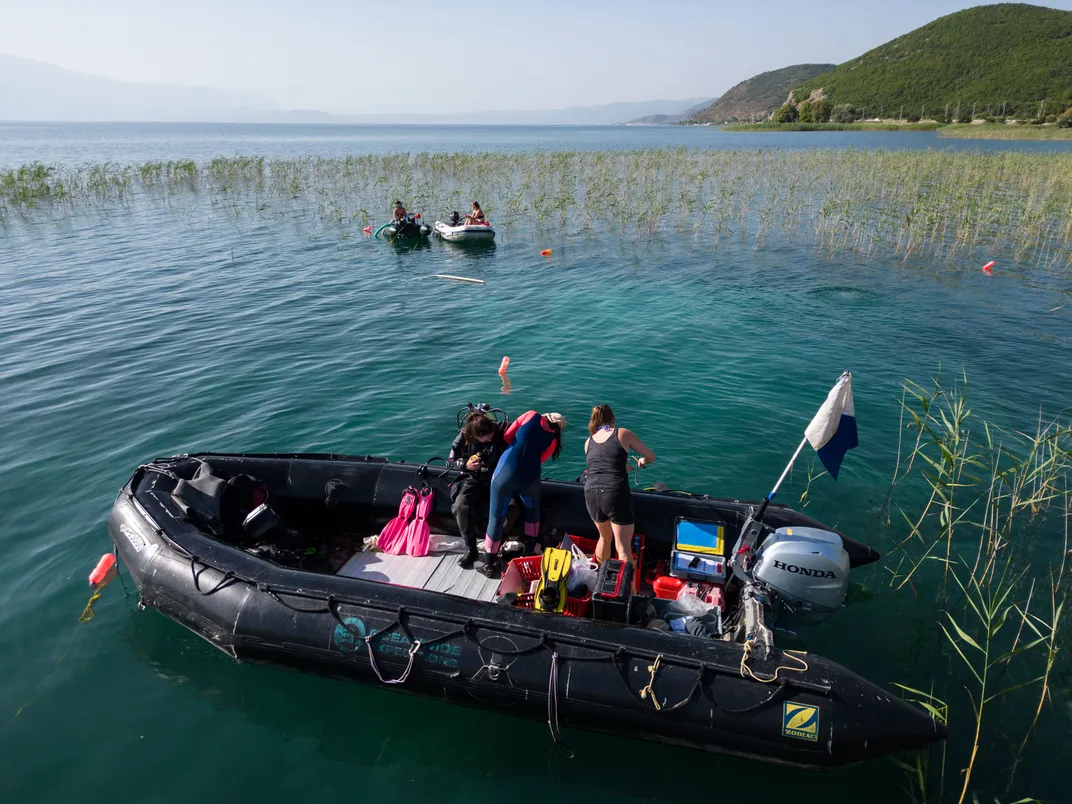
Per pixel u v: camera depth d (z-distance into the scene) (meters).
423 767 4.00
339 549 5.82
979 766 3.88
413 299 14.16
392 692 4.54
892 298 13.81
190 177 35.56
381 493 5.89
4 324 12.13
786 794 3.81
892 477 6.99
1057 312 12.73
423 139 130.12
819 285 14.91
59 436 7.88
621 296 14.22
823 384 9.36
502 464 5.06
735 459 7.32
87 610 5.21
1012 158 32.78
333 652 4.41
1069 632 4.88
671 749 4.09
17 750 4.02
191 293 14.51
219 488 5.45
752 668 3.91
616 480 4.73
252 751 4.08
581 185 32.50
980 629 4.96
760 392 9.09
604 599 4.30
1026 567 5.59
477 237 20.31
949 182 27.08
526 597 4.73
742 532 4.88
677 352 10.70
